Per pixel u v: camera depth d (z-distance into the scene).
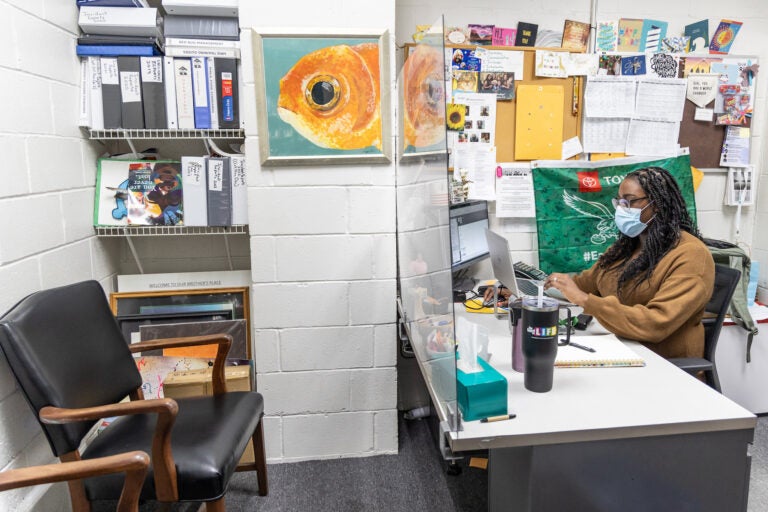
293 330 2.02
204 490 1.25
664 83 2.55
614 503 1.11
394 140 1.98
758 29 2.62
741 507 1.15
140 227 2.06
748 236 2.76
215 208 2.07
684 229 1.80
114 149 2.23
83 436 1.32
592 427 1.05
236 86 2.00
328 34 1.83
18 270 1.47
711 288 1.66
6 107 1.43
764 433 2.23
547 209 2.54
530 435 1.03
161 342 1.67
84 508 1.28
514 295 1.86
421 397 2.58
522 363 1.35
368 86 1.88
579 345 1.50
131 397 1.61
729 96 2.62
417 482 1.95
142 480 1.10
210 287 2.28
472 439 1.01
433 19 2.42
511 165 2.52
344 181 1.94
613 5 2.53
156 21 1.95
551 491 1.08
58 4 1.76
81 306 1.48
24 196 1.51
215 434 1.40
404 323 1.85
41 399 1.23
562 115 2.51
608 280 1.96
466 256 2.26
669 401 1.17
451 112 2.43
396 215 1.98
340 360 2.06
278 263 1.97
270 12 1.81
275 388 2.05
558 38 2.50
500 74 2.44
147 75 1.96
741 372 2.36
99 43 1.92
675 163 2.60
